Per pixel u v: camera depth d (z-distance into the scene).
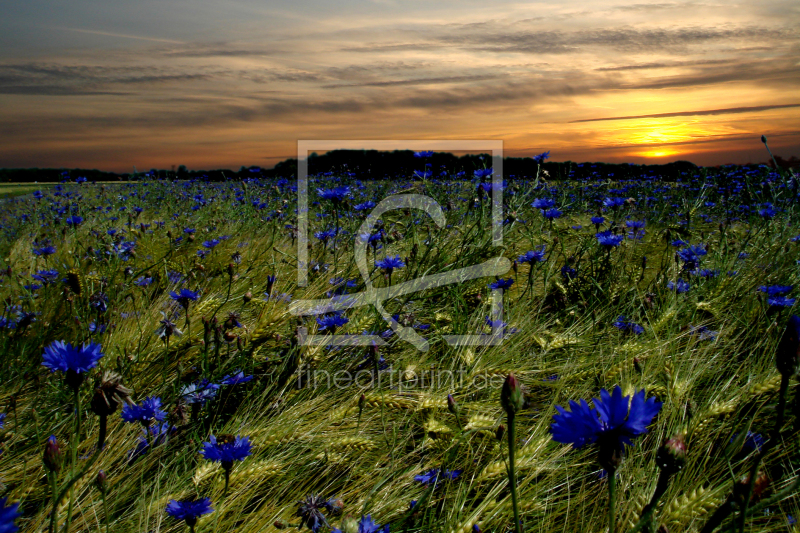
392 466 2.05
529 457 1.92
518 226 4.80
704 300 3.46
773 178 7.01
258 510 1.95
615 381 2.54
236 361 2.75
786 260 3.85
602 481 1.99
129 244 4.73
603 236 3.83
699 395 2.51
